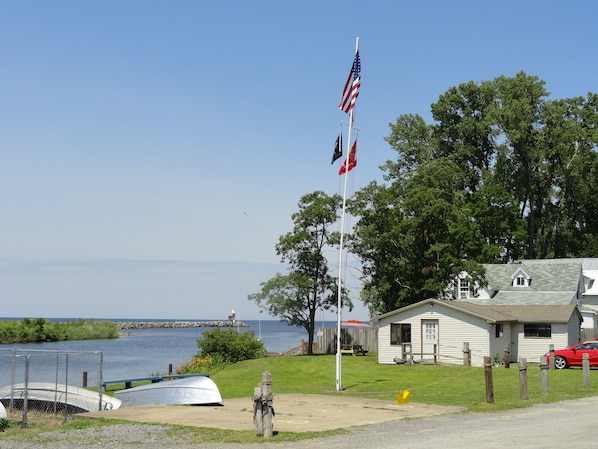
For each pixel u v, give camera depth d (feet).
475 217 247.29
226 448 47.80
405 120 281.74
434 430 54.95
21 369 162.30
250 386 106.11
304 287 174.50
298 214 180.55
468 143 275.59
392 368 135.03
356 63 97.14
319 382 111.55
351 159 97.50
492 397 74.54
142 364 185.68
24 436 55.11
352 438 51.16
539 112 270.26
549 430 53.98
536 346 152.66
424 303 145.59
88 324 382.22
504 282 194.29
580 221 274.36
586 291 212.23
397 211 182.50
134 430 55.83
